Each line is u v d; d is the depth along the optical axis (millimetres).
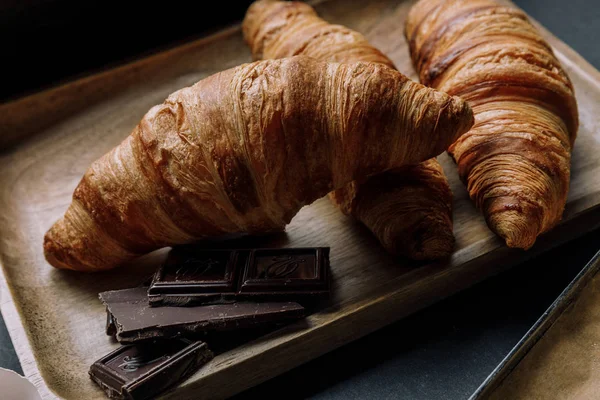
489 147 349
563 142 357
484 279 358
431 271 341
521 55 368
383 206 342
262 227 350
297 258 339
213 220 341
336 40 395
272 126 323
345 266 351
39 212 388
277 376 337
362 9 464
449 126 326
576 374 315
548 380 314
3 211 386
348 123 323
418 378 334
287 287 330
